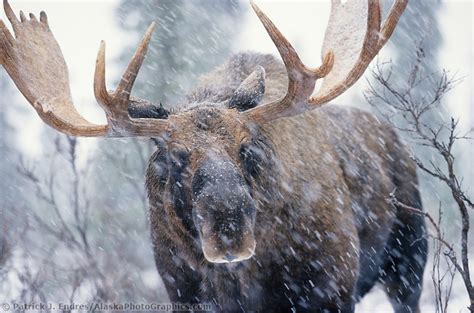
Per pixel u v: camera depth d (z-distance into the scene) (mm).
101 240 29484
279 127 16359
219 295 16609
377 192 20000
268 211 15477
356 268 17406
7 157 43438
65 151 27844
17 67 16297
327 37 17250
